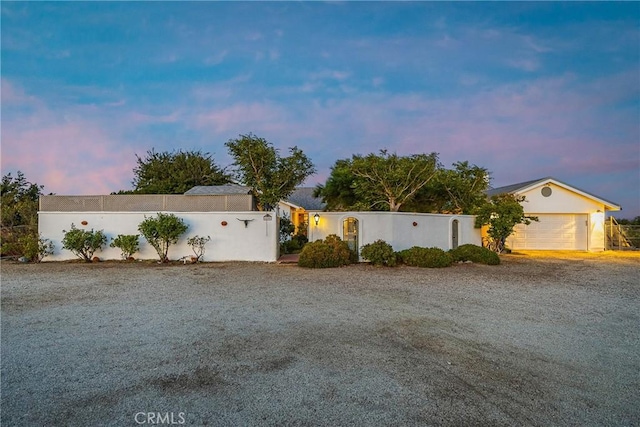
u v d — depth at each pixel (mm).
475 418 3008
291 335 5184
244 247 14906
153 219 14219
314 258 12852
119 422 2910
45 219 14938
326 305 7105
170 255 14859
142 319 6059
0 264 13766
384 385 3600
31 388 3506
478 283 9758
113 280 10156
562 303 7422
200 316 6250
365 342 4906
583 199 21094
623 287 9305
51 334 5223
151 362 4168
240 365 4078
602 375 3920
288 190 18203
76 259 14867
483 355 4473
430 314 6469
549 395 3438
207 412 3072
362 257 13625
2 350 4562
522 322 6000
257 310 6680
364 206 18672
